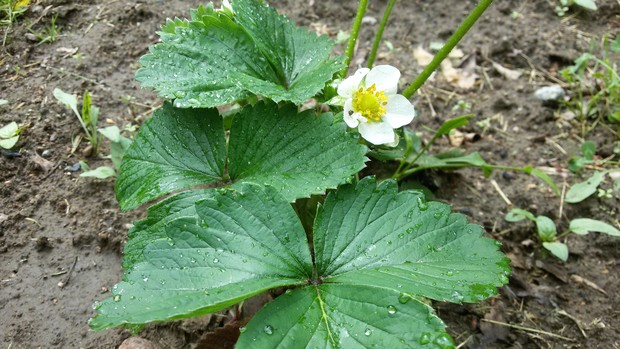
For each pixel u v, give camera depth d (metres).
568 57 0.24
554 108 0.23
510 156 0.21
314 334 0.11
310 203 0.16
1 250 0.16
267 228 0.12
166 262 0.11
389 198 0.13
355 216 0.13
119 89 0.21
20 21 0.22
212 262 0.12
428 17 0.26
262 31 0.16
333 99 0.14
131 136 0.19
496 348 0.16
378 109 0.15
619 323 0.17
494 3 0.27
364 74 0.14
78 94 0.20
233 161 0.15
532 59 0.25
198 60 0.15
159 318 0.10
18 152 0.18
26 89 0.20
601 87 0.23
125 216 0.17
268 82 0.15
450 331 0.16
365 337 0.11
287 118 0.15
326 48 0.17
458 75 0.24
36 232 0.16
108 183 0.18
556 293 0.17
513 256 0.18
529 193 0.20
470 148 0.22
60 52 0.21
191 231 0.12
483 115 0.23
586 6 0.26
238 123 0.15
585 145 0.21
